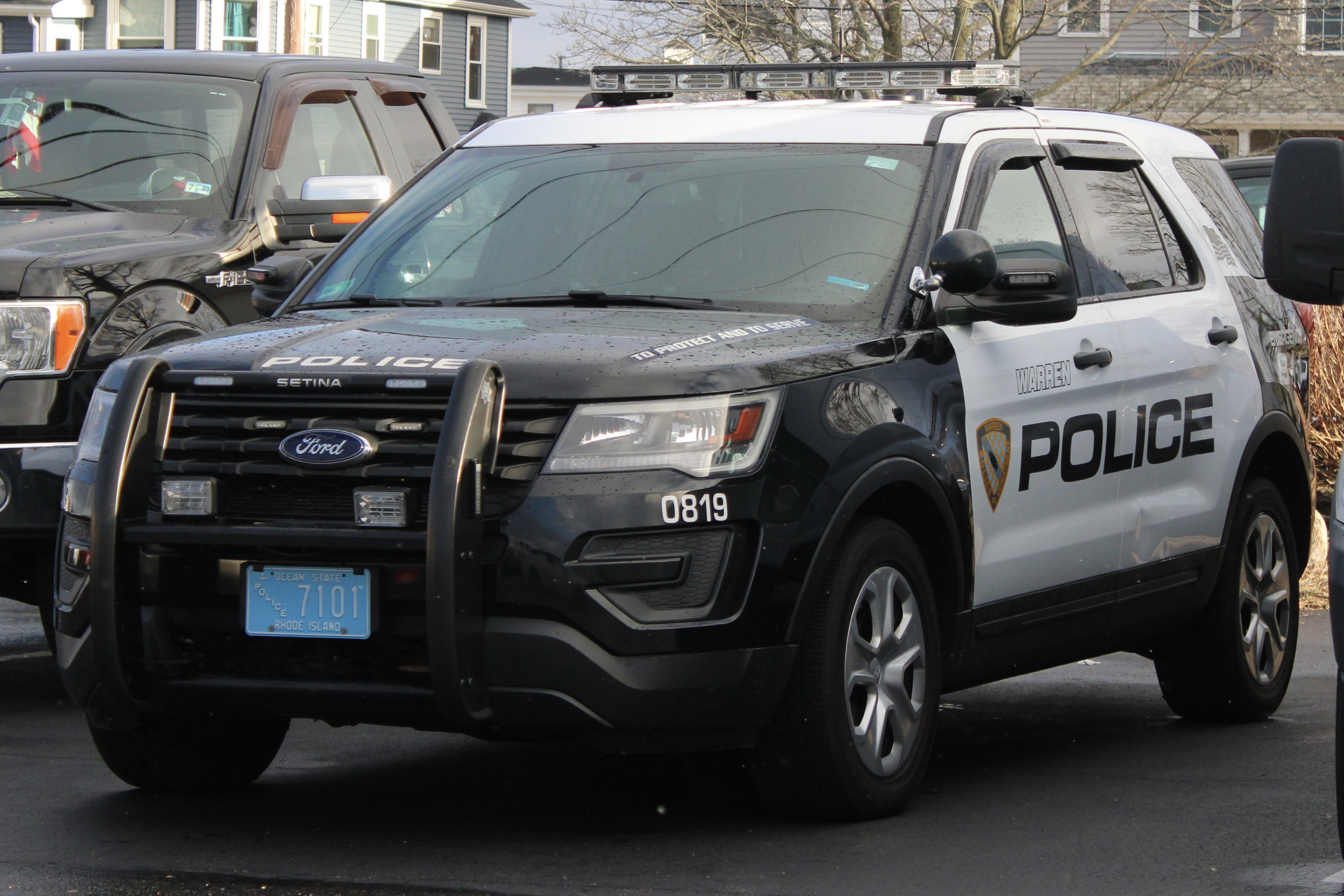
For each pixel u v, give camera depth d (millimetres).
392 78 11734
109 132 10469
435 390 5707
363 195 9578
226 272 9547
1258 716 8703
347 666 5848
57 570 6445
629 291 6984
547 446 5777
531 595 5652
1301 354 9258
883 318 6727
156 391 6070
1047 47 48938
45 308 8516
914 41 41219
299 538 5738
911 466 6398
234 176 10172
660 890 5609
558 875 5801
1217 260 8773
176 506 5941
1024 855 6039
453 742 8055
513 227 7457
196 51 11141
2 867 5906
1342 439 16000
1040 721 8773
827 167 7328
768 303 6820
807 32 40688
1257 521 8711
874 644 6379
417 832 6387
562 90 84938
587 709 5684
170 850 6137
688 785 7129
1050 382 7297
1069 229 7797
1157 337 8016
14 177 10328
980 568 6871
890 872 5812
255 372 5949
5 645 10789
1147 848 6141
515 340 6109
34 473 8406
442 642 5543
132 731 6680
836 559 6141
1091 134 8320
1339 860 5988
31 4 52844
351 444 5766
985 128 7582
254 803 6875
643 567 5715
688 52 41031
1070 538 7391
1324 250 5082
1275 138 49750
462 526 5574
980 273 6629
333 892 5602
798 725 6090
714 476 5816
